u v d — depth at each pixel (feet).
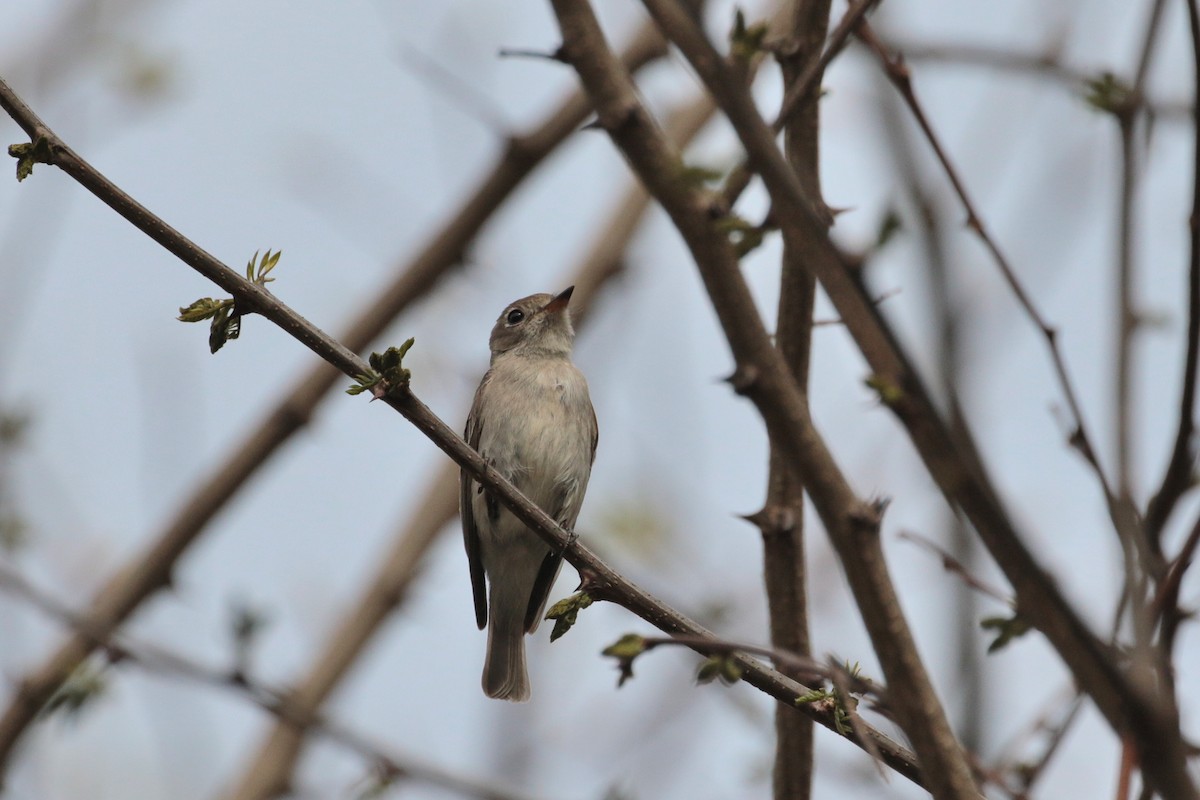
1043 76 27.63
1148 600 20.01
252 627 33.96
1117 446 19.76
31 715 37.55
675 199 16.89
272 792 41.32
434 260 42.63
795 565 27.73
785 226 15.57
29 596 33.37
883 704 23.38
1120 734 15.76
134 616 40.11
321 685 42.63
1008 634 23.17
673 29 15.81
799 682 25.17
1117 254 20.58
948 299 20.04
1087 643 15.51
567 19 17.43
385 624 43.88
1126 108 21.02
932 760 17.22
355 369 25.62
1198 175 21.08
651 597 26.48
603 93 17.12
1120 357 20.12
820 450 17.11
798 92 23.04
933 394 15.55
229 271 24.44
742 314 16.93
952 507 15.78
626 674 20.49
